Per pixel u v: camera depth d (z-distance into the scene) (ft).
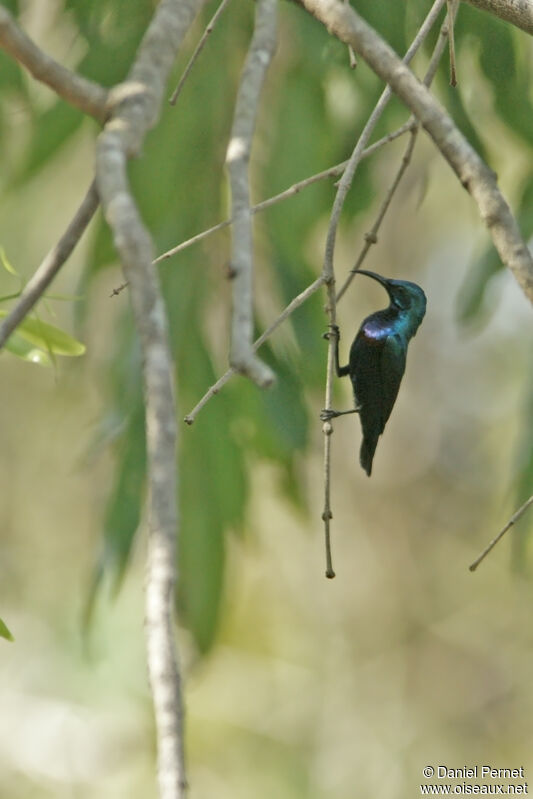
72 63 33.09
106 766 63.16
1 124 34.27
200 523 32.91
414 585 78.33
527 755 75.66
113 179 12.91
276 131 33.22
